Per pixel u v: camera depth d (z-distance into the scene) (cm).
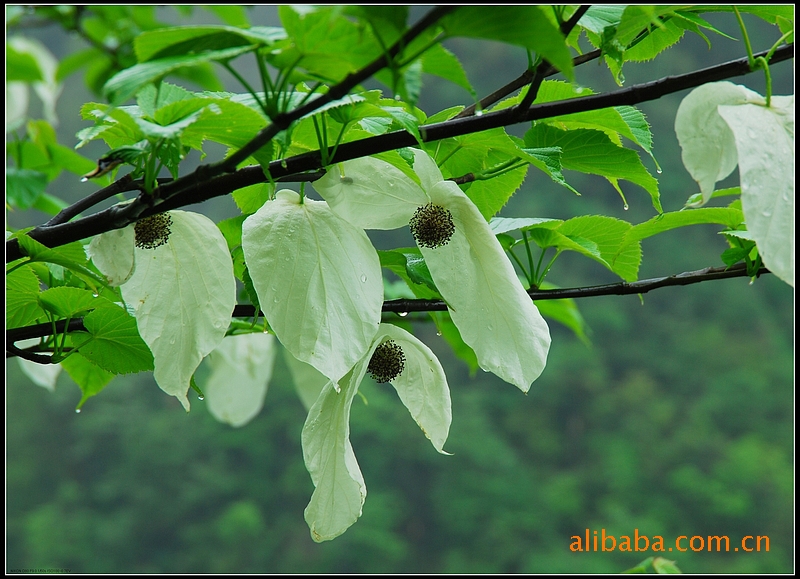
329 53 147
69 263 157
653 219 169
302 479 1688
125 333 164
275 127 149
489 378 1827
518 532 1608
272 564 1587
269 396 1767
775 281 1978
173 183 152
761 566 1470
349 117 154
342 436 158
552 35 146
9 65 204
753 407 1769
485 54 1897
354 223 157
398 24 145
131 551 1659
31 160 212
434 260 156
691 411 1739
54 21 219
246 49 147
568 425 1802
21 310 167
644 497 1633
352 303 155
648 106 1847
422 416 160
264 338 208
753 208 150
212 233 158
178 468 1722
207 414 1756
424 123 159
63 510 1675
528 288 171
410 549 1605
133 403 1808
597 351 1855
